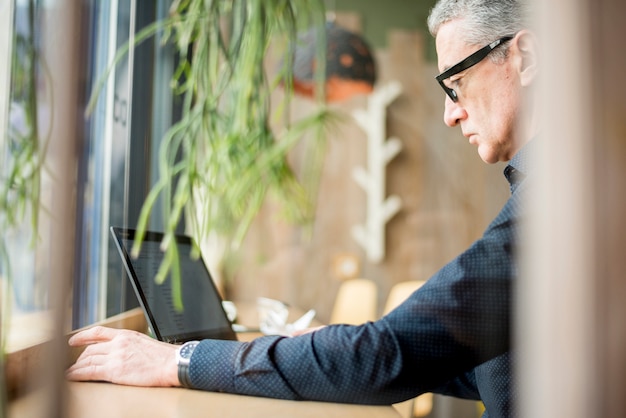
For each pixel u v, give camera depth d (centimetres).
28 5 81
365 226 389
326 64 242
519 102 108
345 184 388
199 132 173
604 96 55
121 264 155
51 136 64
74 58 62
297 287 369
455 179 380
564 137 55
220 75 177
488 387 110
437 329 89
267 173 250
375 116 391
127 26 168
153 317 120
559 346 55
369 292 349
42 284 66
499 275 89
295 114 361
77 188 68
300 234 369
